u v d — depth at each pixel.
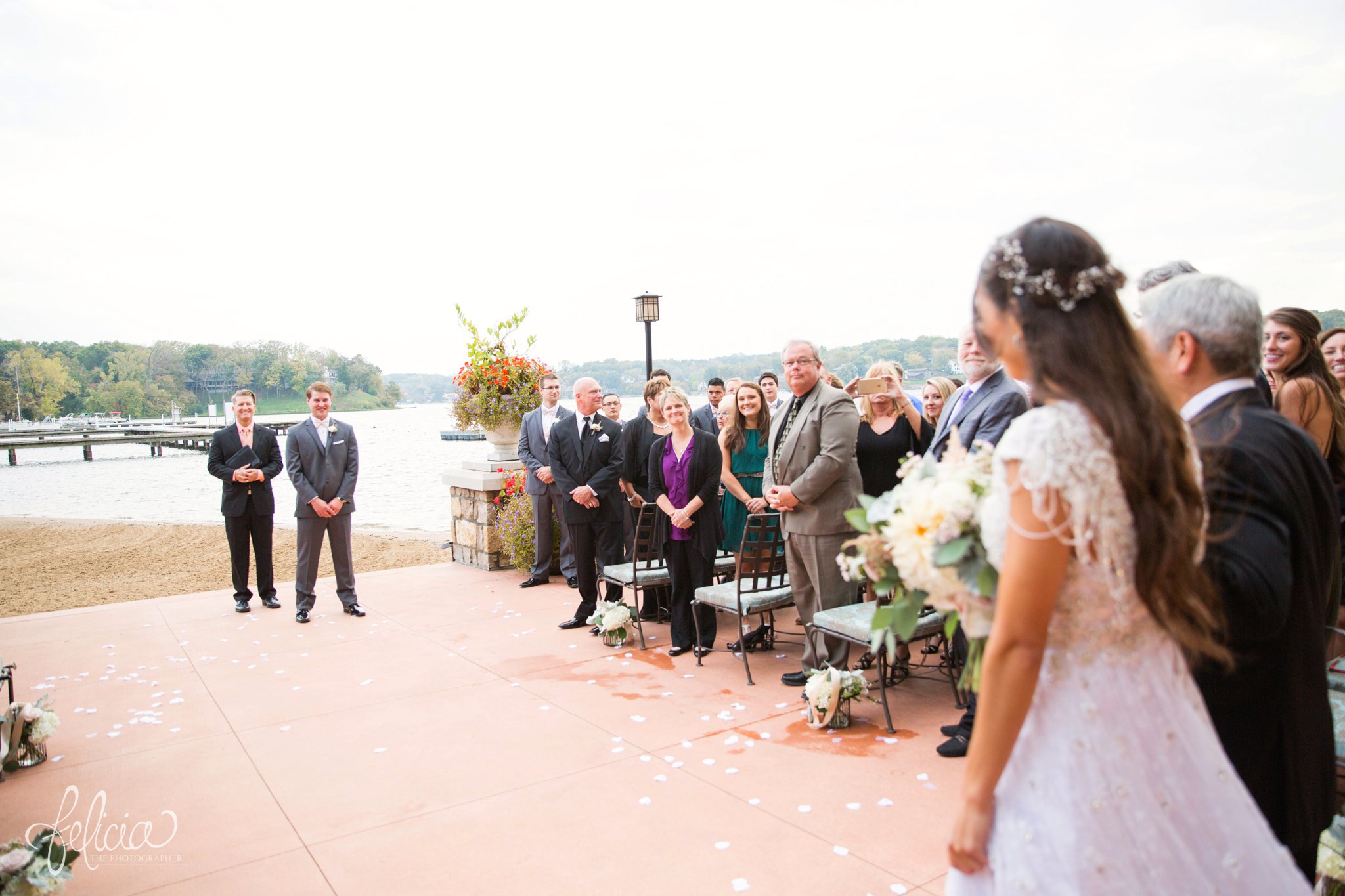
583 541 6.38
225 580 10.34
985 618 1.48
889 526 1.58
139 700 5.00
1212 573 1.54
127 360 115.12
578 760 3.94
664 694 4.84
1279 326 3.20
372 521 17.66
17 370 97.81
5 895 2.58
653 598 6.50
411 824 3.38
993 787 1.38
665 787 3.63
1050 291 1.38
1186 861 1.36
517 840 3.21
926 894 2.75
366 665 5.60
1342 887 2.20
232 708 4.83
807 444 4.68
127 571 11.30
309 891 2.91
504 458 9.02
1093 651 1.39
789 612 6.84
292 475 6.79
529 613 6.89
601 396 6.64
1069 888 1.34
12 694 4.26
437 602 7.39
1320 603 1.70
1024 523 1.32
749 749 4.00
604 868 2.99
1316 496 1.70
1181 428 1.40
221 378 121.19
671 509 5.48
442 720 4.54
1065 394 1.36
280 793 3.70
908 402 5.45
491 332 8.88
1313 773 1.70
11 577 11.00
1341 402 3.10
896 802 3.42
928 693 4.72
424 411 177.50
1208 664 1.68
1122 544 1.34
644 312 10.95
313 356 133.12
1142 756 1.37
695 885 2.86
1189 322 1.75
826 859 2.99
